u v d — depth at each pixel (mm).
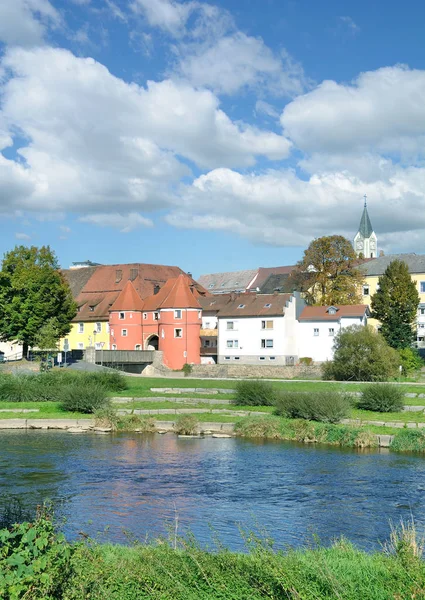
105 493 23328
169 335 94688
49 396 52312
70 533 17734
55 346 76375
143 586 10562
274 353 90688
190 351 94438
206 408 47938
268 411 46562
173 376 86875
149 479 25938
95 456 31312
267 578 10664
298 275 100938
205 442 36188
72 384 53125
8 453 32094
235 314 93688
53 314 81375
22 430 41000
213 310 101312
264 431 38312
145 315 99688
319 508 21156
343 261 96500
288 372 82375
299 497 22781
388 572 11156
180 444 35344
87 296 110812
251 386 50688
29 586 8414
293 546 16484
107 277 112125
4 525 16578
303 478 26156
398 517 20000
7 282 77000
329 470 27906
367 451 33281
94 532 17828
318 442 36250
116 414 42281
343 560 12234
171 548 13031
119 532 17969
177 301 94625
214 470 27891
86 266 127625
